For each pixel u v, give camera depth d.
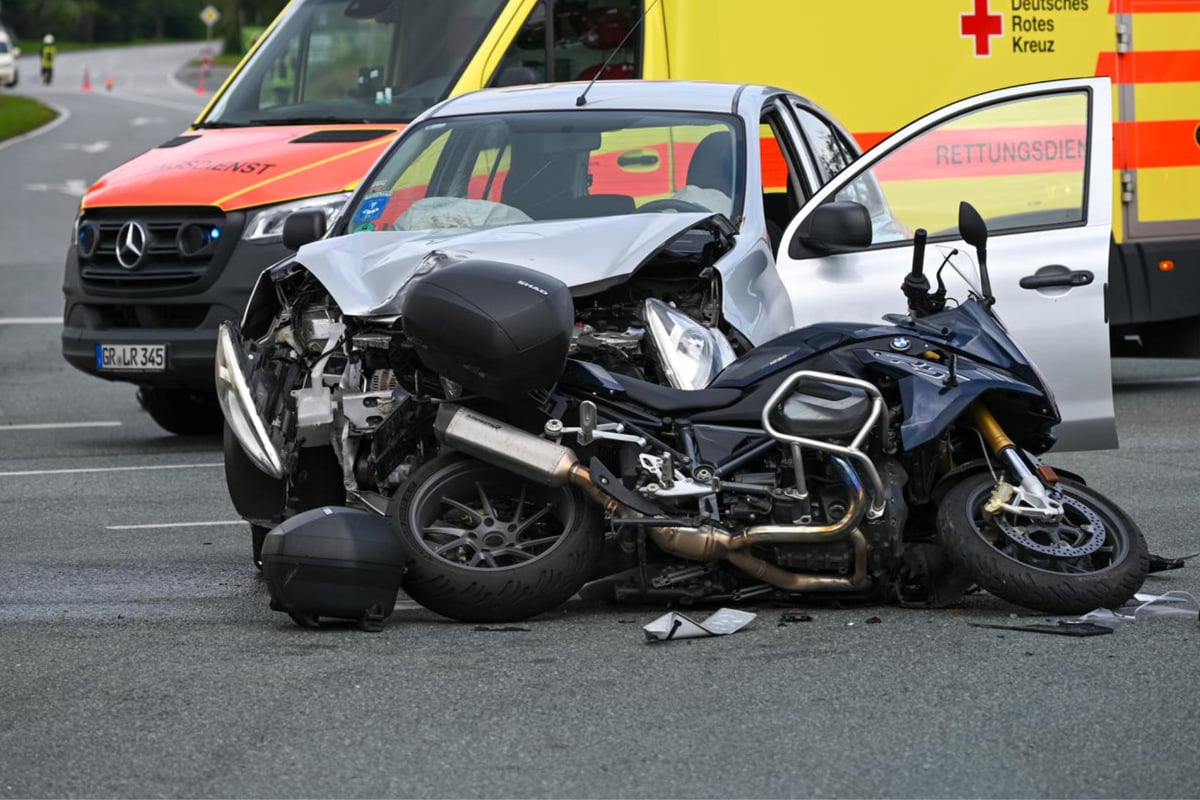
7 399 23.50
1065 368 13.93
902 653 9.59
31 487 16.72
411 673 9.30
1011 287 13.91
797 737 8.12
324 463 11.20
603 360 11.06
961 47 20.44
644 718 8.44
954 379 10.43
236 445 11.41
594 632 10.20
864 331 10.79
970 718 8.39
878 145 14.01
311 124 19.28
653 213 12.06
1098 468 16.78
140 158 19.30
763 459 10.59
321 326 11.19
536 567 10.25
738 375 10.72
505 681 9.10
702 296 11.63
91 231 18.62
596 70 19.22
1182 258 21.73
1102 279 13.91
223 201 18.08
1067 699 8.68
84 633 10.42
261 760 7.88
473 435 10.22
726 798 7.34
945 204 14.11
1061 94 14.23
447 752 7.96
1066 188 14.11
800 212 13.84
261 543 12.23
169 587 12.01
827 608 10.77
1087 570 10.40
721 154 13.27
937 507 10.60
